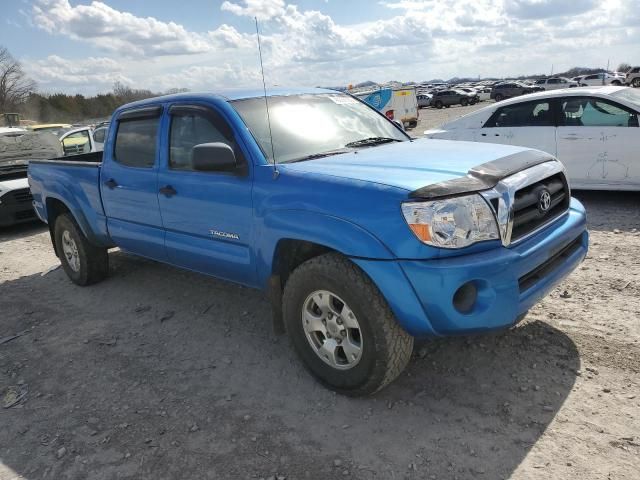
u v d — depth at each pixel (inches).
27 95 2851.9
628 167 275.6
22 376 152.2
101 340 170.7
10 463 115.0
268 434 116.9
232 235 144.1
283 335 162.4
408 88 1010.7
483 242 109.6
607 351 136.6
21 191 348.5
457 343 146.8
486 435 110.2
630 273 187.0
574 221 135.2
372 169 123.9
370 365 117.0
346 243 113.5
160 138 166.6
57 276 243.9
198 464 109.3
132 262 249.8
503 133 312.3
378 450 108.8
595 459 100.7
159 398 134.6
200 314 183.9
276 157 139.3
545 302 168.6
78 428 124.9
